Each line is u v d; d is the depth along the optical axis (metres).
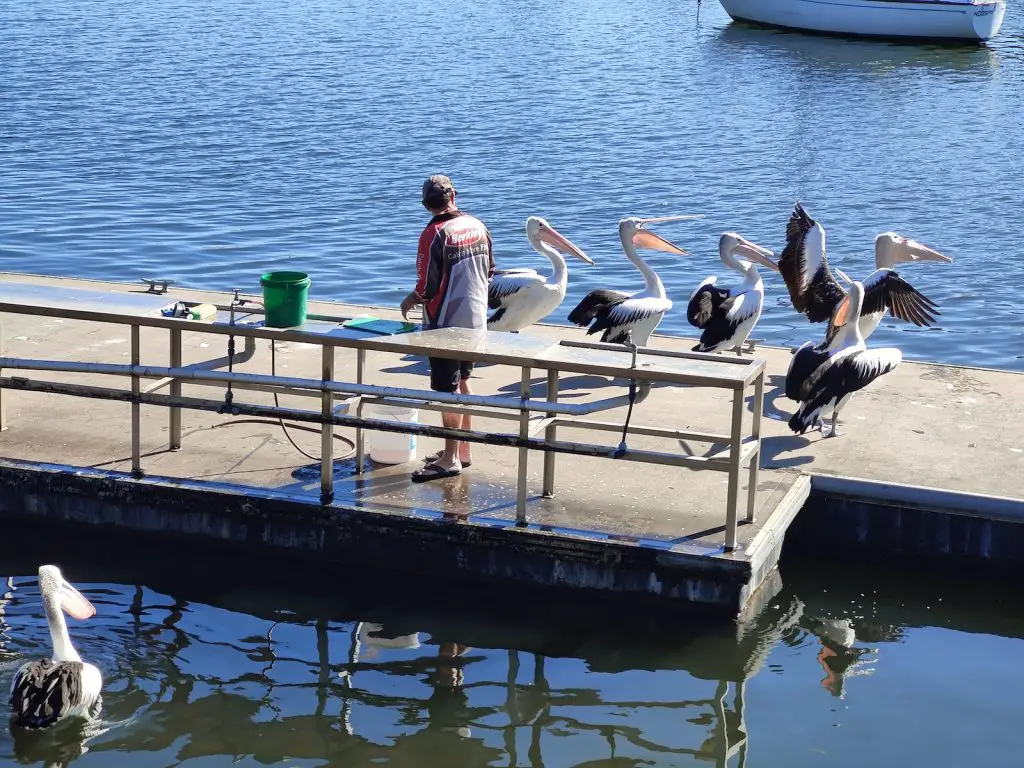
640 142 26.25
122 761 6.09
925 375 10.13
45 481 8.05
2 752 6.13
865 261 17.88
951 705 6.83
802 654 7.33
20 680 6.39
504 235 18.67
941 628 7.64
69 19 44.28
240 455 8.41
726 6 48.22
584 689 6.91
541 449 7.38
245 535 7.89
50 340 10.26
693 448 8.71
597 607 7.49
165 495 7.90
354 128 26.48
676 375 7.05
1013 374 10.18
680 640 7.35
